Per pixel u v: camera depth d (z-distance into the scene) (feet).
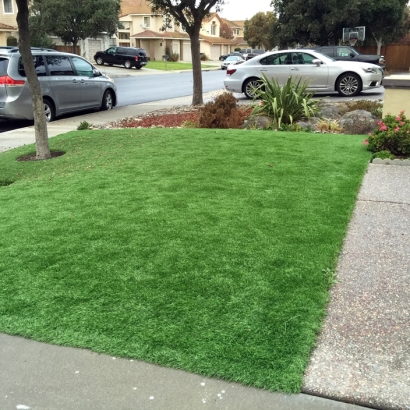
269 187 17.81
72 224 14.92
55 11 114.01
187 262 12.05
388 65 119.24
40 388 8.26
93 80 46.44
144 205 16.29
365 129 30.71
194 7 46.52
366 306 10.14
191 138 27.68
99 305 10.41
